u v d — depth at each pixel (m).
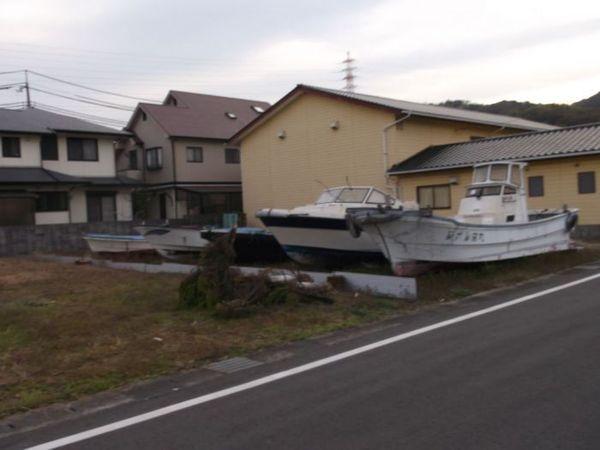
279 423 4.43
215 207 33.78
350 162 24.23
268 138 27.64
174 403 5.04
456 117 24.12
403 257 11.06
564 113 53.00
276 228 13.71
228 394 5.20
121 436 4.35
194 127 33.41
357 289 10.33
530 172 19.58
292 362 6.17
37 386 5.67
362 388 5.14
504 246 12.10
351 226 10.66
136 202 31.62
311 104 25.62
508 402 4.59
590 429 4.03
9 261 18.84
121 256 18.45
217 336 7.40
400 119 22.34
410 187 22.30
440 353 6.12
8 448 4.24
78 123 29.91
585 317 7.41
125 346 6.99
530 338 6.51
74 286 12.26
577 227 18.39
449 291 9.97
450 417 4.36
